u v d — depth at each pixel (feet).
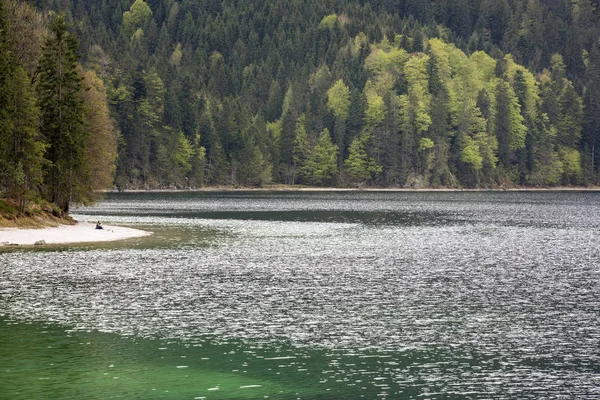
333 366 101.96
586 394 91.56
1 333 117.19
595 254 232.53
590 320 130.52
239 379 96.12
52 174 296.51
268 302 143.84
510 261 212.02
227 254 219.00
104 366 101.04
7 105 266.57
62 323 123.85
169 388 92.48
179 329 120.88
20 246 226.38
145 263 194.29
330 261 206.80
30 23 319.88
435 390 92.58
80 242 240.12
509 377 97.76
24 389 91.71
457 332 121.08
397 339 116.26
